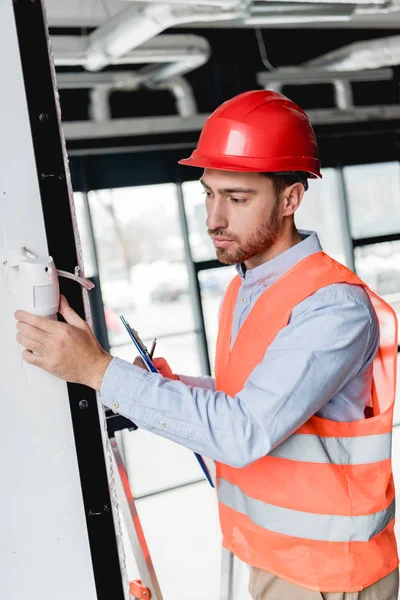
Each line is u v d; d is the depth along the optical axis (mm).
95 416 1117
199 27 5379
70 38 4797
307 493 1323
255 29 5641
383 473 1361
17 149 1020
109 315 6320
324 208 7191
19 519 1084
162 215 6383
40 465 1087
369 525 1330
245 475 1399
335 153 7094
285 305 1300
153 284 6438
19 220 1030
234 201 1309
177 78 6141
